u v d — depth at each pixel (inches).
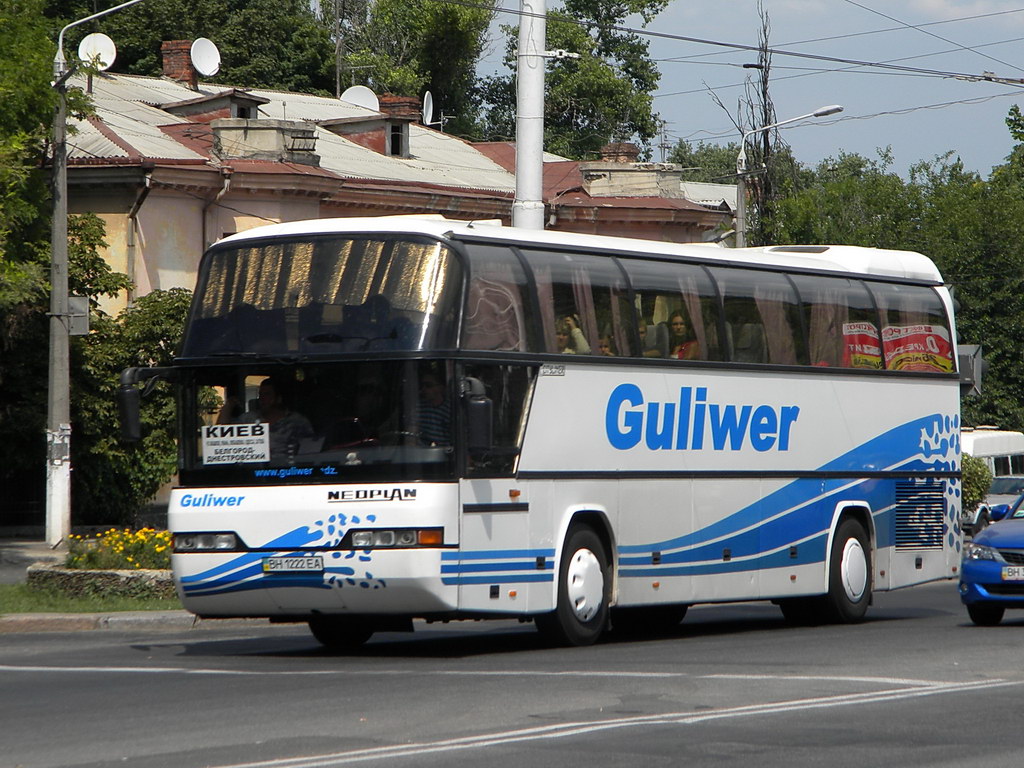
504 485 1428.4
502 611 1418.6
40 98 2847.0
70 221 3366.1
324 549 1373.0
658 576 1610.5
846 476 1891.0
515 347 1455.5
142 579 1904.5
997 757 854.5
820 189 5689.0
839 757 850.1
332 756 844.0
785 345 1817.2
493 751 862.5
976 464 4163.4
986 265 5196.9
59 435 2987.2
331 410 1392.7
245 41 6569.9
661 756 849.5
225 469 1419.8
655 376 1617.9
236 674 1250.6
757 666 1290.6
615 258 1609.3
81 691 1138.7
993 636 1610.5
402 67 6914.4
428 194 4397.1
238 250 1466.5
